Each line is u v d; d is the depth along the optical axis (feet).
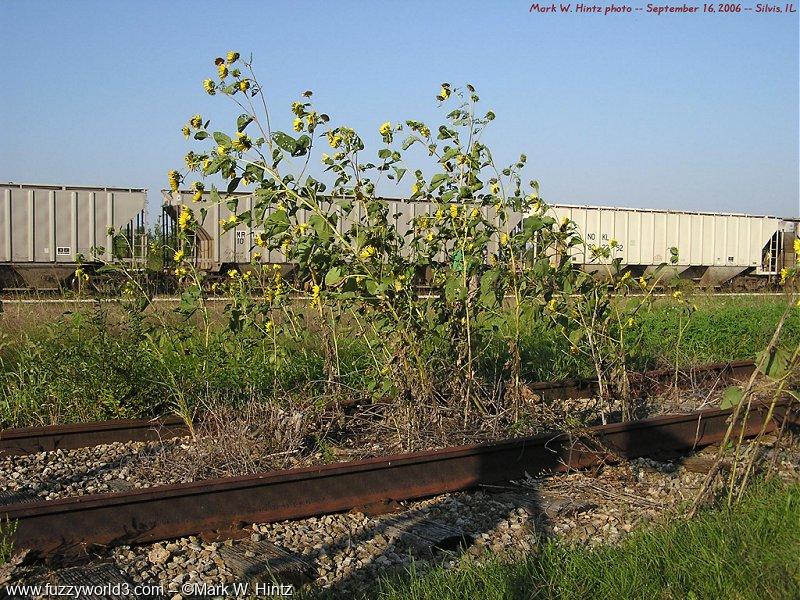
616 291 29.17
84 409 27.94
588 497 20.34
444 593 13.94
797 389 21.13
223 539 16.81
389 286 22.41
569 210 114.01
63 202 90.07
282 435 23.38
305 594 14.47
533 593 13.91
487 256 26.02
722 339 46.73
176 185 22.12
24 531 15.67
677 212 123.54
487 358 28.73
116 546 16.21
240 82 21.57
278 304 27.76
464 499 20.11
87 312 31.89
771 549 15.76
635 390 31.50
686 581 14.38
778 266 132.87
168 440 25.46
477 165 24.26
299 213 60.03
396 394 23.76
